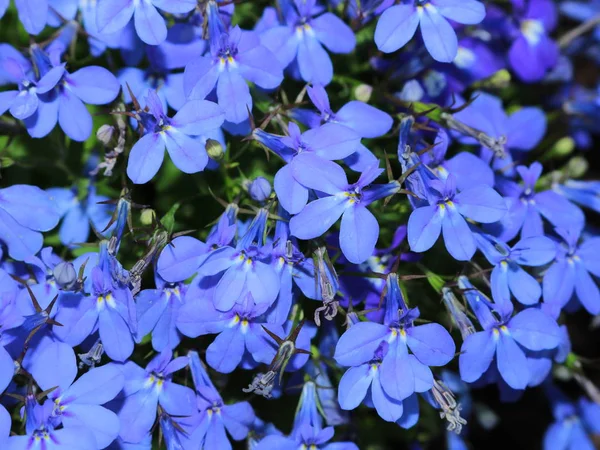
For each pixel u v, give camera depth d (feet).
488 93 0.91
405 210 0.83
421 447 0.93
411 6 0.80
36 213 0.79
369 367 0.77
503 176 0.86
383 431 0.91
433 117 0.84
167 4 0.79
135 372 0.79
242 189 0.82
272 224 0.79
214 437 0.79
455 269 0.84
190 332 0.77
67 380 0.76
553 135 0.95
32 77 0.83
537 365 0.82
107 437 0.76
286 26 0.82
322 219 0.76
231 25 0.84
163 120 0.77
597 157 1.05
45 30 0.88
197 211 0.86
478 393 0.99
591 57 1.03
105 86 0.80
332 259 0.80
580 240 0.92
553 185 0.91
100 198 0.85
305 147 0.77
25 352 0.77
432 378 0.76
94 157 0.85
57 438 0.75
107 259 0.77
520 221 0.83
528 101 0.99
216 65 0.79
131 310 0.77
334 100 0.87
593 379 1.02
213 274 0.77
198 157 0.77
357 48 0.87
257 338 0.77
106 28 0.78
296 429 0.80
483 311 0.79
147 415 0.78
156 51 0.82
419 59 0.85
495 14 0.91
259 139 0.79
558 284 0.82
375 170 0.76
